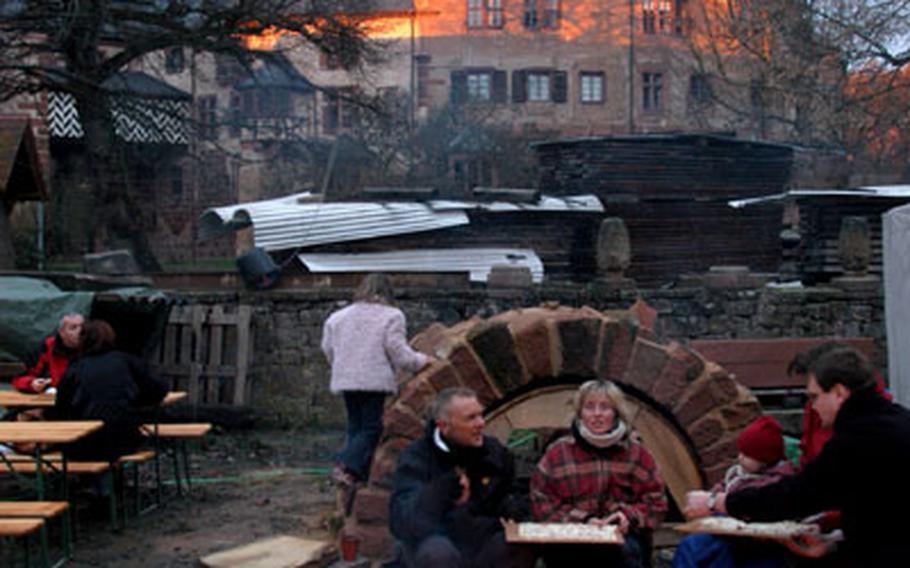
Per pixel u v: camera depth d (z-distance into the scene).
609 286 14.71
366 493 6.96
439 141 44.75
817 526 5.05
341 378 7.99
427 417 5.80
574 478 5.74
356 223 16.50
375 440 7.99
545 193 22.27
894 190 17.69
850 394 4.55
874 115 24.53
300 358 14.00
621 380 6.98
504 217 18.44
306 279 14.98
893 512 4.38
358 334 8.02
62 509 6.89
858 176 24.48
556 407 7.07
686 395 6.96
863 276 15.02
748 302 14.88
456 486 5.54
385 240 16.81
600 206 19.34
